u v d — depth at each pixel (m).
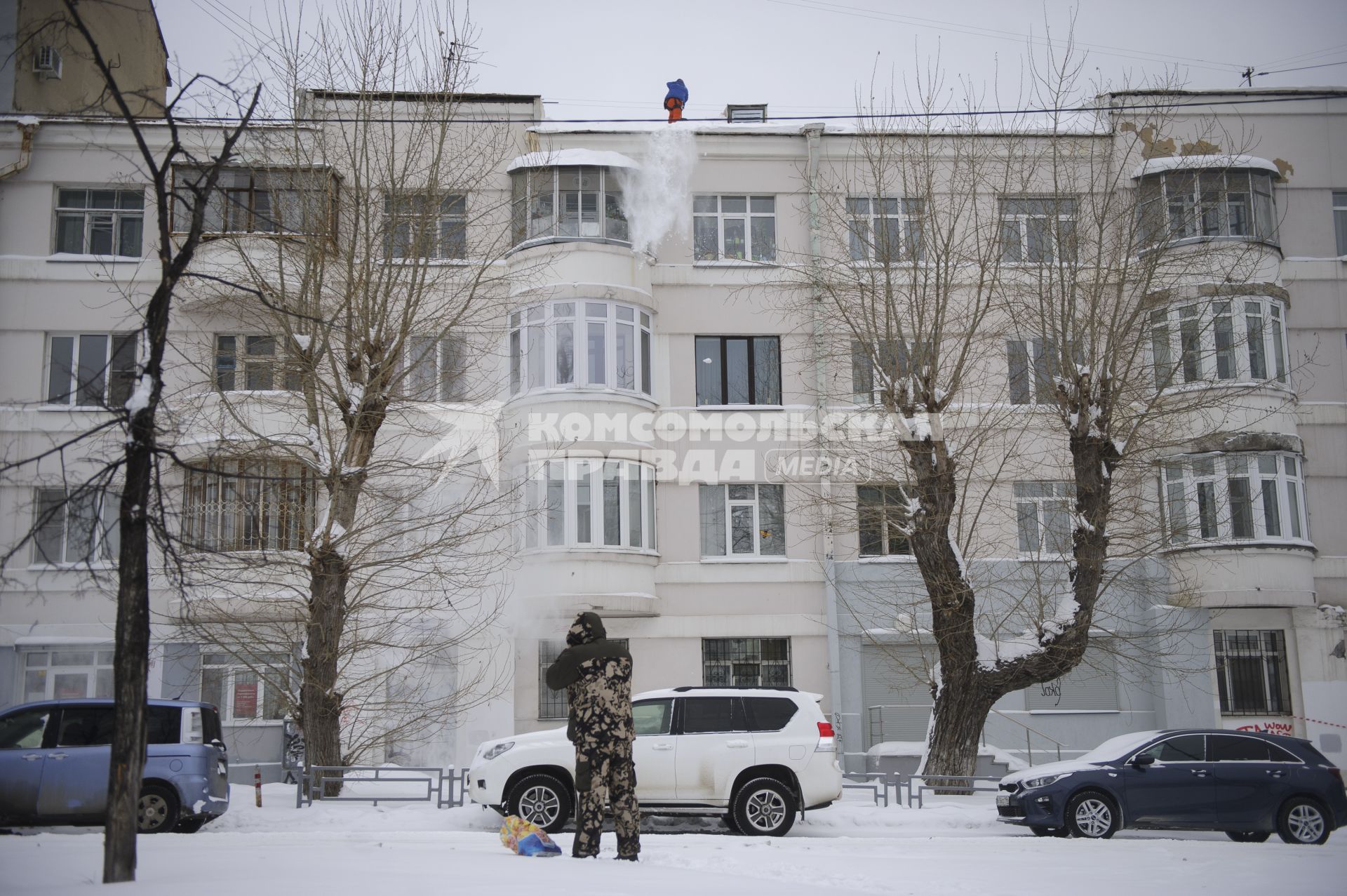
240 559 17.62
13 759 13.98
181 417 15.99
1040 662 18.59
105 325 24.62
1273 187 26.17
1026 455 23.94
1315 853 12.74
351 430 17.92
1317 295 26.09
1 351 24.38
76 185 25.16
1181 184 22.92
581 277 24.12
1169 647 24.25
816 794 14.91
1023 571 23.77
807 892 7.32
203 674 23.39
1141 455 21.86
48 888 7.13
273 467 19.02
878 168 23.11
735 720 15.13
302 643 18.52
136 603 7.86
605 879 7.52
